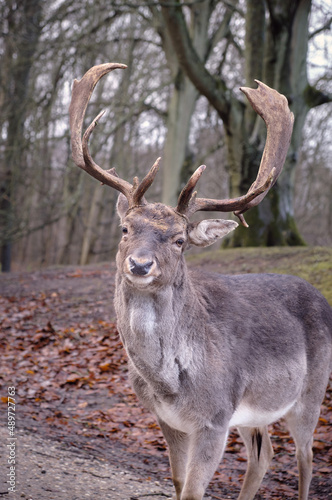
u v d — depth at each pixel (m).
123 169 24.70
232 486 4.69
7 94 19.91
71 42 16.47
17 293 12.23
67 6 17.31
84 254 23.59
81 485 4.03
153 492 4.15
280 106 4.33
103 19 17.98
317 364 4.40
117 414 6.09
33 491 3.74
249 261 12.02
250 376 3.90
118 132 23.31
